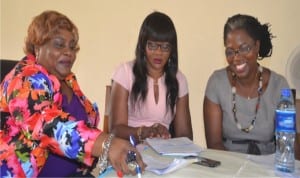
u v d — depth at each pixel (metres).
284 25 2.40
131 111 1.75
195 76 2.65
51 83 1.13
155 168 1.02
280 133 1.10
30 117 1.02
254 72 1.55
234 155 1.19
